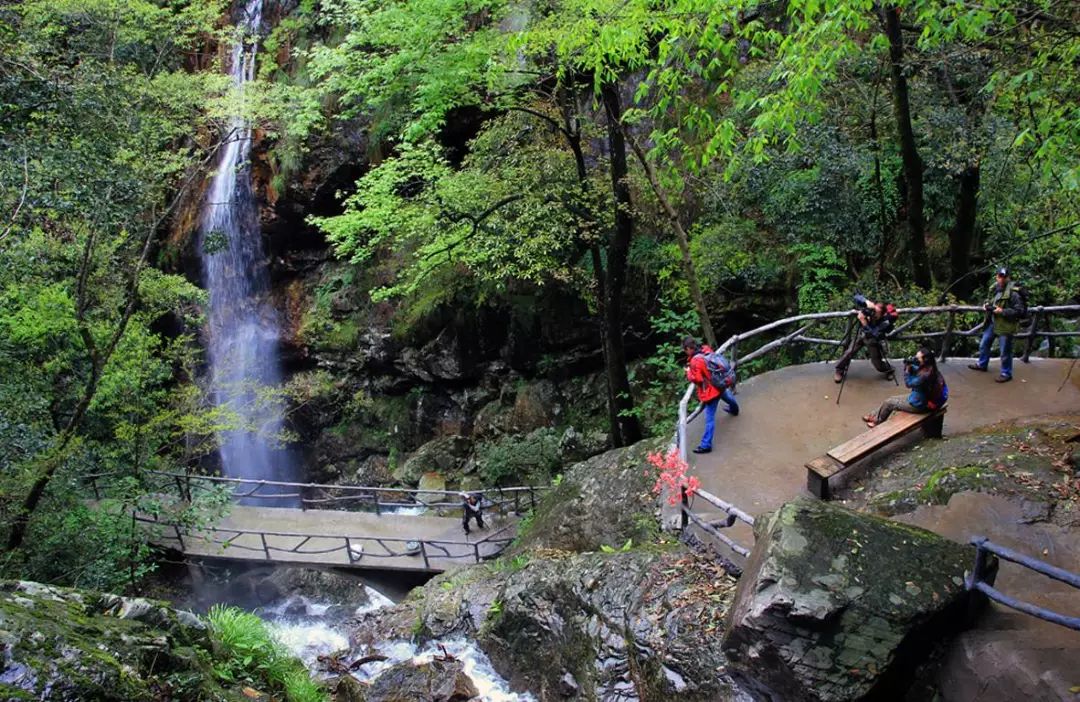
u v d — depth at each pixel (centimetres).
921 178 1251
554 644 827
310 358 2386
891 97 1357
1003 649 515
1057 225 1280
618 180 1384
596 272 1505
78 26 1477
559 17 1180
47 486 1331
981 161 1227
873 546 580
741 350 1686
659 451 1124
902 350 1296
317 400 2345
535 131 1625
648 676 680
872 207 1445
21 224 1189
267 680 566
